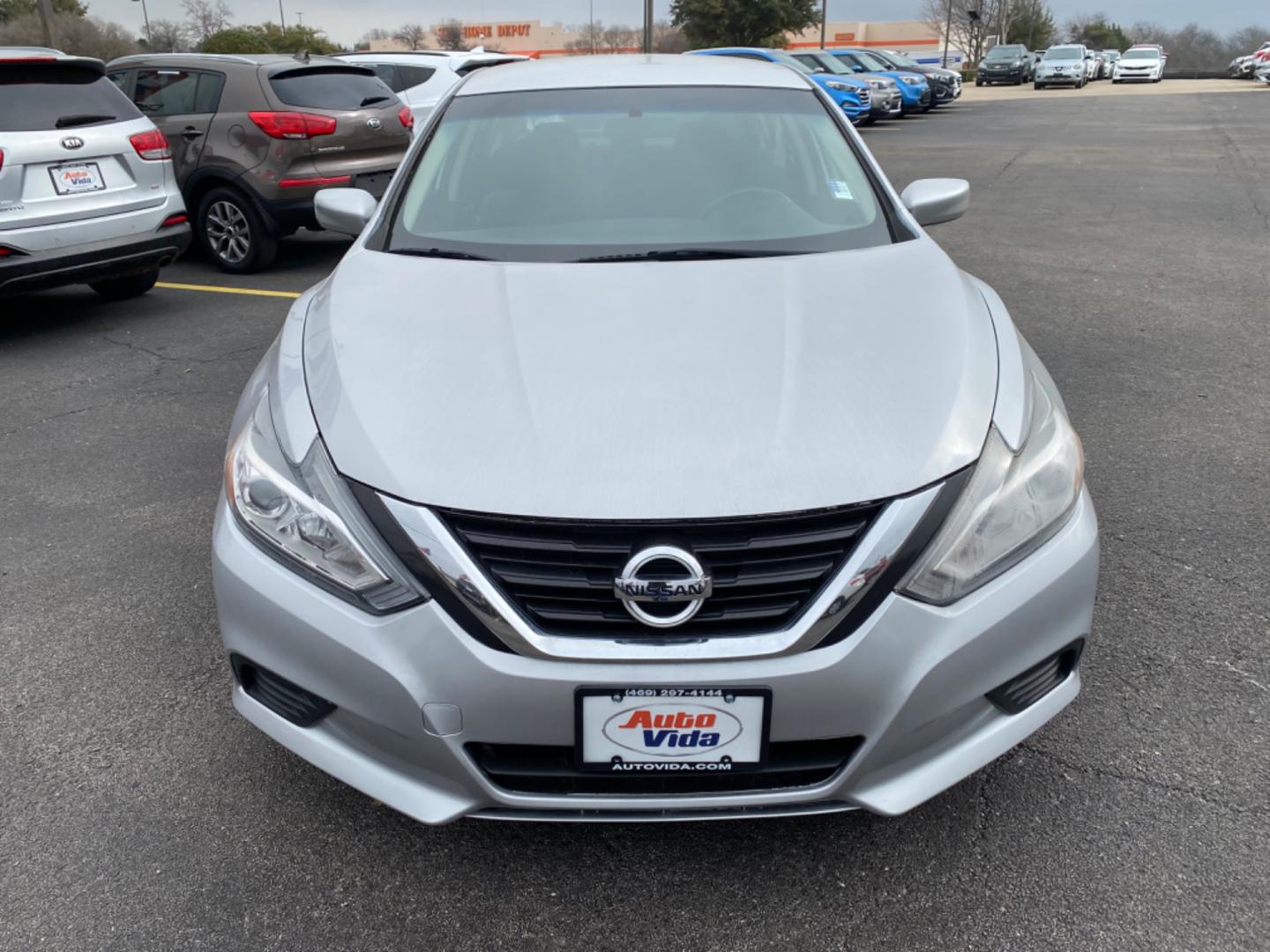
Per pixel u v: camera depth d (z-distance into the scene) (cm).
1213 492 366
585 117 320
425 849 210
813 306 229
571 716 175
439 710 178
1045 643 191
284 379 220
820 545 176
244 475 201
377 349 217
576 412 191
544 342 213
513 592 176
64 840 214
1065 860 203
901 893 197
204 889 201
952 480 183
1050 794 221
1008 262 752
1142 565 315
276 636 190
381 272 262
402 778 188
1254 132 1767
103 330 623
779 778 183
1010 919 190
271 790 228
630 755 177
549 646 174
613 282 243
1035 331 570
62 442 442
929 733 184
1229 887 196
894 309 228
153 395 501
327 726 194
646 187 294
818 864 204
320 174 765
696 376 200
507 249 273
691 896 198
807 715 175
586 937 189
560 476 178
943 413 193
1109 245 810
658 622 173
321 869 206
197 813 221
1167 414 443
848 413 191
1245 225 891
